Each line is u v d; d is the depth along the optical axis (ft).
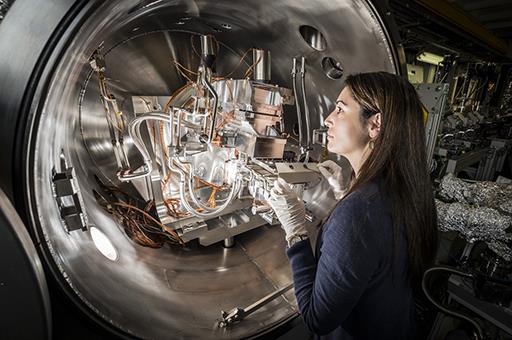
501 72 15.07
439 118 6.01
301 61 5.03
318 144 5.47
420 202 2.10
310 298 2.23
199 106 4.43
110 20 2.61
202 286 4.49
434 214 2.28
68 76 2.26
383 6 3.39
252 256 5.46
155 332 3.10
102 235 3.88
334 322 2.04
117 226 4.49
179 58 5.15
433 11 6.49
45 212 2.23
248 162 4.03
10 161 1.94
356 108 2.31
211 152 4.55
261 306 4.11
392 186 2.06
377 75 2.26
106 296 2.92
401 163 2.08
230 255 5.41
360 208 1.98
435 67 10.43
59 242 2.47
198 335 3.43
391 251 2.05
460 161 8.98
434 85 5.99
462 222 3.94
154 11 3.90
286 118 5.69
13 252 1.67
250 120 3.96
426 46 8.75
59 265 2.32
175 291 4.15
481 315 3.58
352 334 2.54
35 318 1.87
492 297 3.54
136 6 3.15
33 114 1.93
